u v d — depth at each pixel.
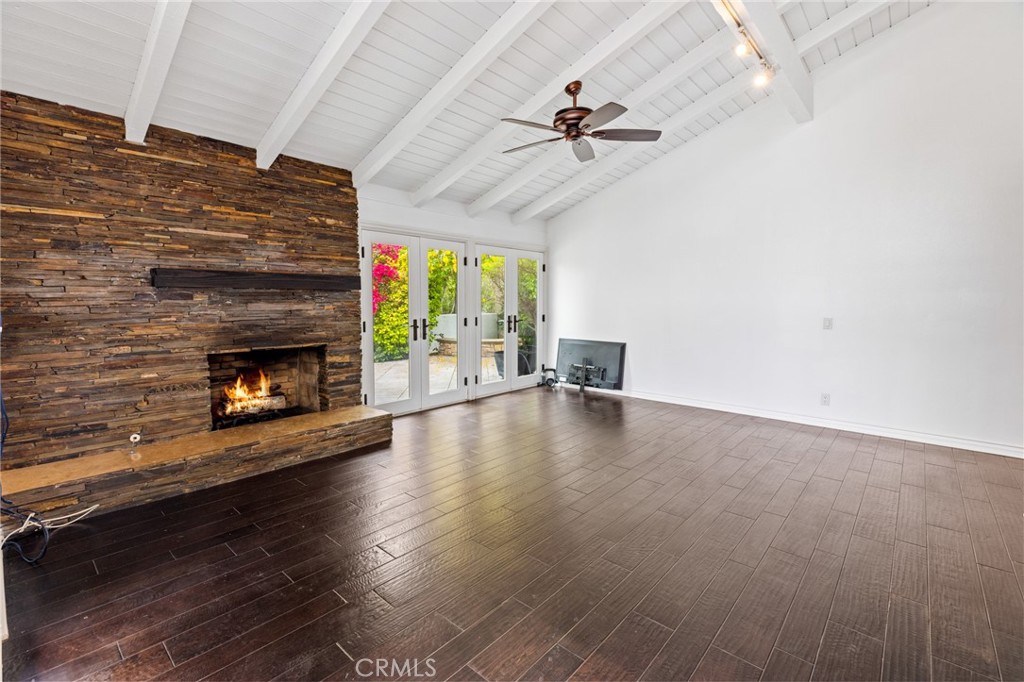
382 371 5.32
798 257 4.98
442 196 5.79
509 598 2.14
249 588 2.21
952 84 4.07
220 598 2.14
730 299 5.50
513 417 5.38
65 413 3.17
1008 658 1.76
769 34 3.59
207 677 1.69
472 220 6.20
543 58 3.80
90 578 2.30
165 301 3.53
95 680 1.68
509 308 6.86
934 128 4.17
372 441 4.35
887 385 4.53
